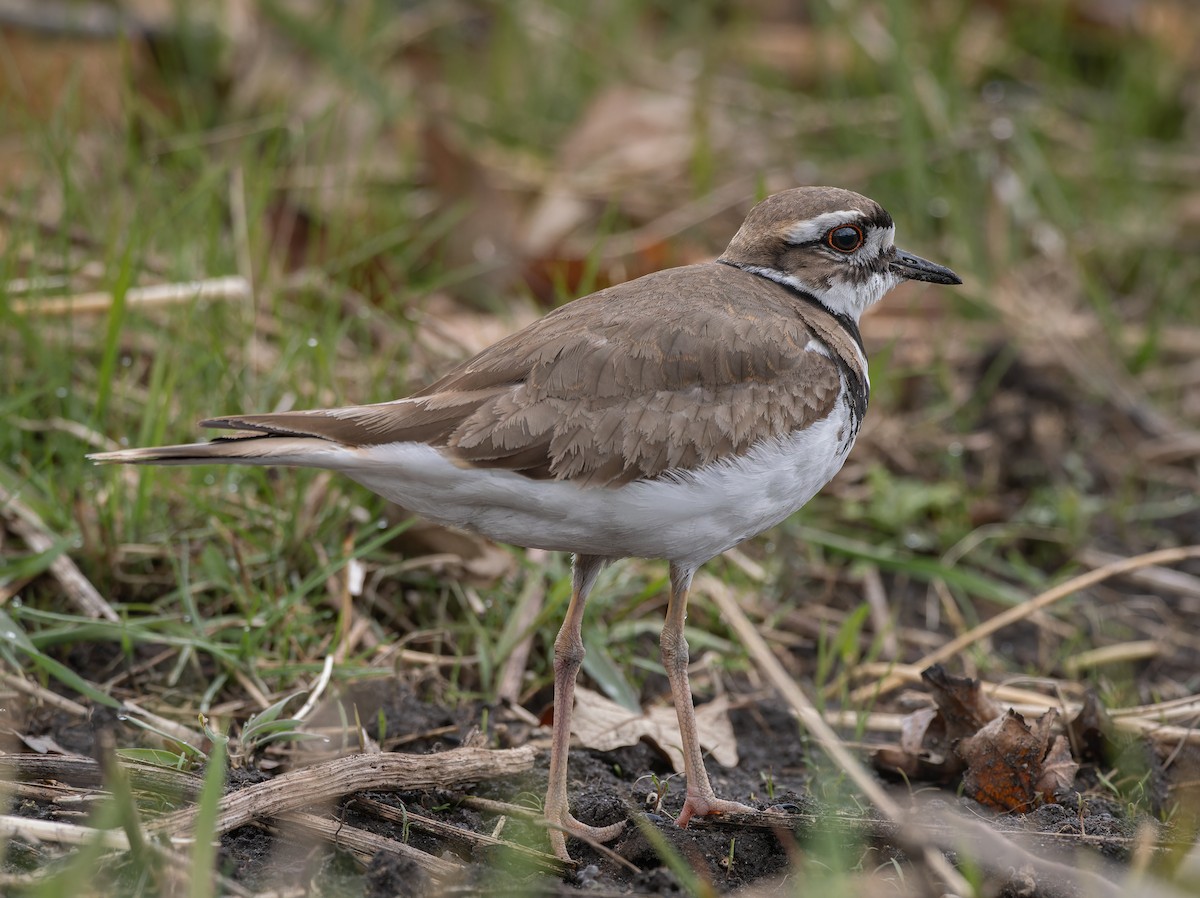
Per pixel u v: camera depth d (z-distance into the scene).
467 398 8.60
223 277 13.52
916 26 19.42
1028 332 15.69
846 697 11.04
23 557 10.74
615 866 8.51
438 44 19.31
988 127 17.75
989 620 12.52
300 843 8.23
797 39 19.95
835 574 12.73
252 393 12.38
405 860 8.04
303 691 9.91
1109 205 17.47
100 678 10.29
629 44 19.75
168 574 11.09
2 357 12.21
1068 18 19.89
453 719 10.20
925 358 15.08
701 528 8.80
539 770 9.66
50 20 16.14
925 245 16.61
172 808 8.41
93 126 15.70
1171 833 8.85
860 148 17.73
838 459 9.30
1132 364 15.58
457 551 11.45
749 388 8.84
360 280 14.40
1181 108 19.27
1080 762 10.11
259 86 17.00
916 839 8.37
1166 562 12.51
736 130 18.23
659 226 16.30
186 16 16.70
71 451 11.54
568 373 8.64
